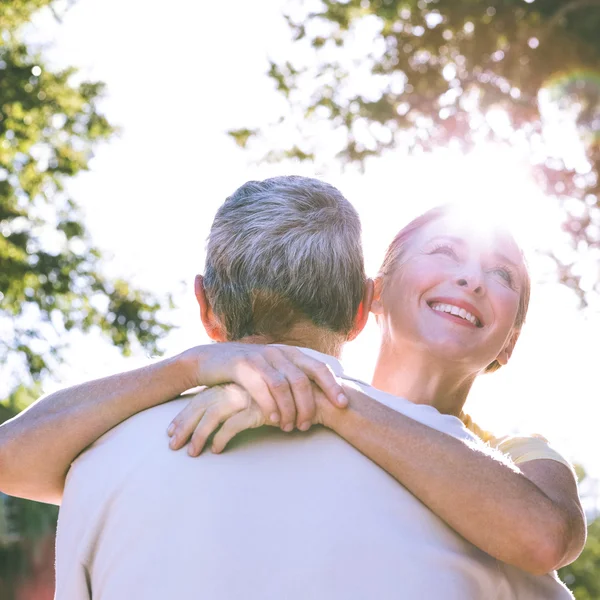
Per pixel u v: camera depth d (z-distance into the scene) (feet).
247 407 5.74
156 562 5.44
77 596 5.74
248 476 5.60
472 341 8.40
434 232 8.64
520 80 31.32
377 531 5.45
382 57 33.40
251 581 5.32
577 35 30.89
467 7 31.68
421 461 5.64
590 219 30.22
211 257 6.40
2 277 46.80
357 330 6.71
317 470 5.63
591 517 67.67
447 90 32.42
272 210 6.26
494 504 5.57
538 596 6.04
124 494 5.69
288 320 6.29
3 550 41.91
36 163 47.93
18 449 6.22
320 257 6.21
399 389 8.74
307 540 5.39
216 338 6.67
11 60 46.83
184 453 5.72
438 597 5.40
